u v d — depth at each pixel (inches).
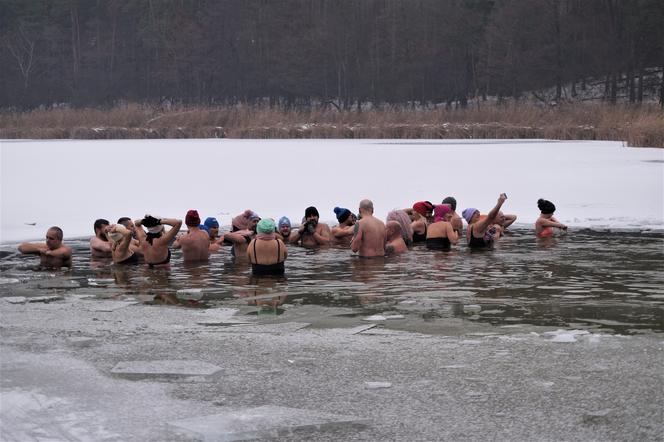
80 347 239.9
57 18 3671.3
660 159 974.4
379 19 3452.3
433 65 3304.6
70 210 600.4
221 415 182.2
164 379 208.4
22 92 3526.1
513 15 3090.6
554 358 220.1
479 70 3161.9
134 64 3671.3
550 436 168.4
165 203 634.2
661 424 173.5
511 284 330.6
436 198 647.8
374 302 298.2
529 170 839.7
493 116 1877.5
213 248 442.6
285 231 471.2
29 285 343.9
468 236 449.4
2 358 228.8
